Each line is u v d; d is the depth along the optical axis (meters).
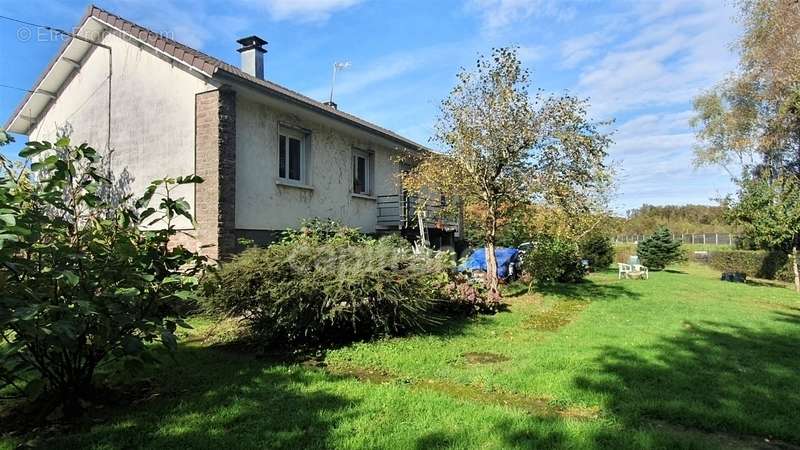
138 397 4.38
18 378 3.95
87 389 4.25
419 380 5.00
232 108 9.63
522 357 5.88
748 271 24.70
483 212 11.19
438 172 10.70
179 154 9.82
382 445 3.29
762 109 24.88
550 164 10.17
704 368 5.45
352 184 14.12
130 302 3.99
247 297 6.26
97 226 4.15
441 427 3.61
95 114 11.13
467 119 10.18
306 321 6.41
